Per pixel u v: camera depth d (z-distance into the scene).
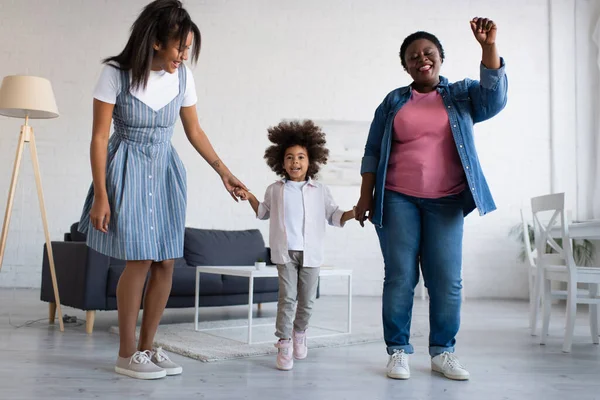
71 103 5.61
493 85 1.84
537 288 3.05
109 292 2.90
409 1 5.86
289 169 2.31
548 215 4.94
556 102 5.73
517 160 5.76
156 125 1.89
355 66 5.82
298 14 5.85
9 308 3.80
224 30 5.79
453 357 2.00
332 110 5.79
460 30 5.85
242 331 3.07
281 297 2.16
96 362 2.12
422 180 1.95
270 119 5.77
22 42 5.63
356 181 5.71
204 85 5.73
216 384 1.82
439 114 1.96
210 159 2.15
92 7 5.71
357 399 1.66
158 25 1.77
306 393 1.72
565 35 5.77
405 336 2.03
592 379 2.00
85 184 5.57
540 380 1.97
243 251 4.05
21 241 5.44
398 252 1.99
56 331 2.88
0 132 5.49
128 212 1.83
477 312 4.27
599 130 5.47
